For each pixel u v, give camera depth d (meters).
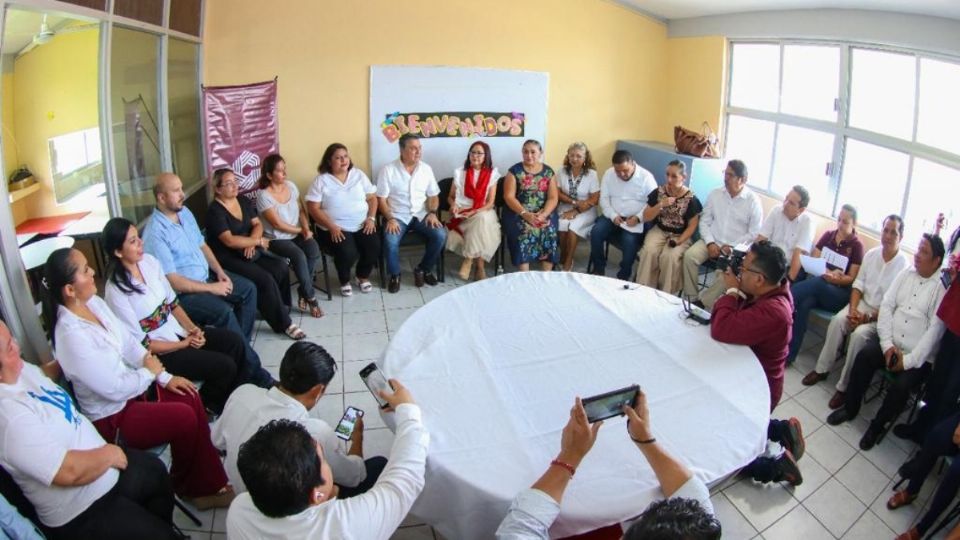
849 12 3.46
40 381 1.74
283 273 3.82
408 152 4.30
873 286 3.16
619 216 4.48
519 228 4.48
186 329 2.77
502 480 1.62
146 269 2.56
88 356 1.96
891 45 3.28
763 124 4.51
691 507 1.10
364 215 4.27
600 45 5.10
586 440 1.51
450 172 5.08
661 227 4.32
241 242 3.59
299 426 1.34
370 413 2.91
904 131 3.38
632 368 2.17
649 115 5.41
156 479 1.92
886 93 3.47
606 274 4.85
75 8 2.40
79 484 1.65
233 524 1.34
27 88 2.33
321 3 4.46
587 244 5.51
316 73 4.59
